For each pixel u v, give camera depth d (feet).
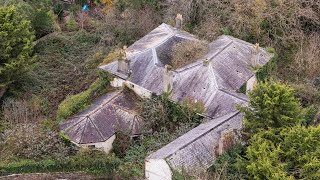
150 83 176.86
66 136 167.22
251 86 183.62
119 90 183.11
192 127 166.09
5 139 169.27
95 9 250.98
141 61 182.91
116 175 159.02
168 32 196.85
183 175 137.08
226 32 209.67
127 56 185.78
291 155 131.03
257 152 128.67
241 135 148.77
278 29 214.48
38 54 217.77
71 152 166.50
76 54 219.00
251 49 190.70
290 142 132.77
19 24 192.54
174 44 189.78
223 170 137.18
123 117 173.06
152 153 151.02
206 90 169.89
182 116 171.12
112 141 170.19
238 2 214.07
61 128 171.12
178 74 175.42
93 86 187.83
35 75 202.90
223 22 215.31
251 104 145.18
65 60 215.10
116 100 177.99
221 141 144.05
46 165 159.74
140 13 228.02
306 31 220.43
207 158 144.36
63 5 254.68
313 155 128.57
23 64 188.65
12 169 158.71
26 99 192.24
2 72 185.57
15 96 192.54
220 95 166.91
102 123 170.09
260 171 124.77
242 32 211.61
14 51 191.11
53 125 176.14
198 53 184.96
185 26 218.38
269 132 137.08
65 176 160.97
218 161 143.95
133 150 165.48
